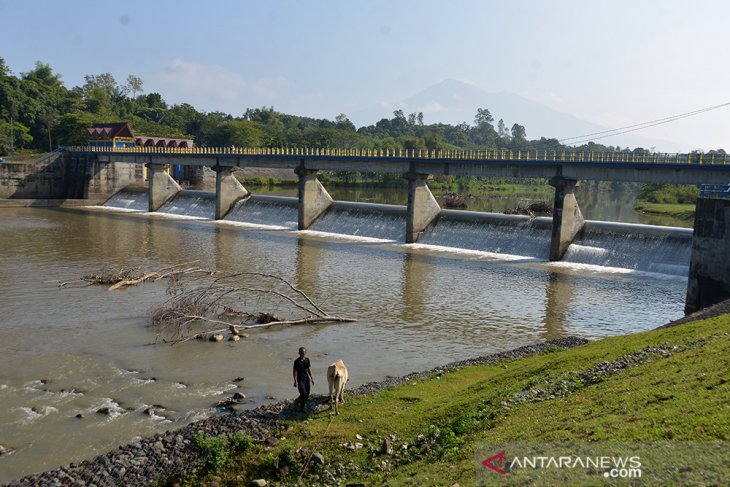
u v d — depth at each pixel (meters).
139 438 27.64
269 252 80.88
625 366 25.03
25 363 37.38
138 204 141.50
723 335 25.86
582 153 79.06
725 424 15.73
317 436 24.28
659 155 72.56
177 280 58.19
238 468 22.53
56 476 22.88
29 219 112.56
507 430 20.52
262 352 40.28
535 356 36.78
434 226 93.25
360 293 58.09
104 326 45.09
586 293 59.09
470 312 51.94
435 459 20.12
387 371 37.41
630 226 75.50
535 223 83.44
